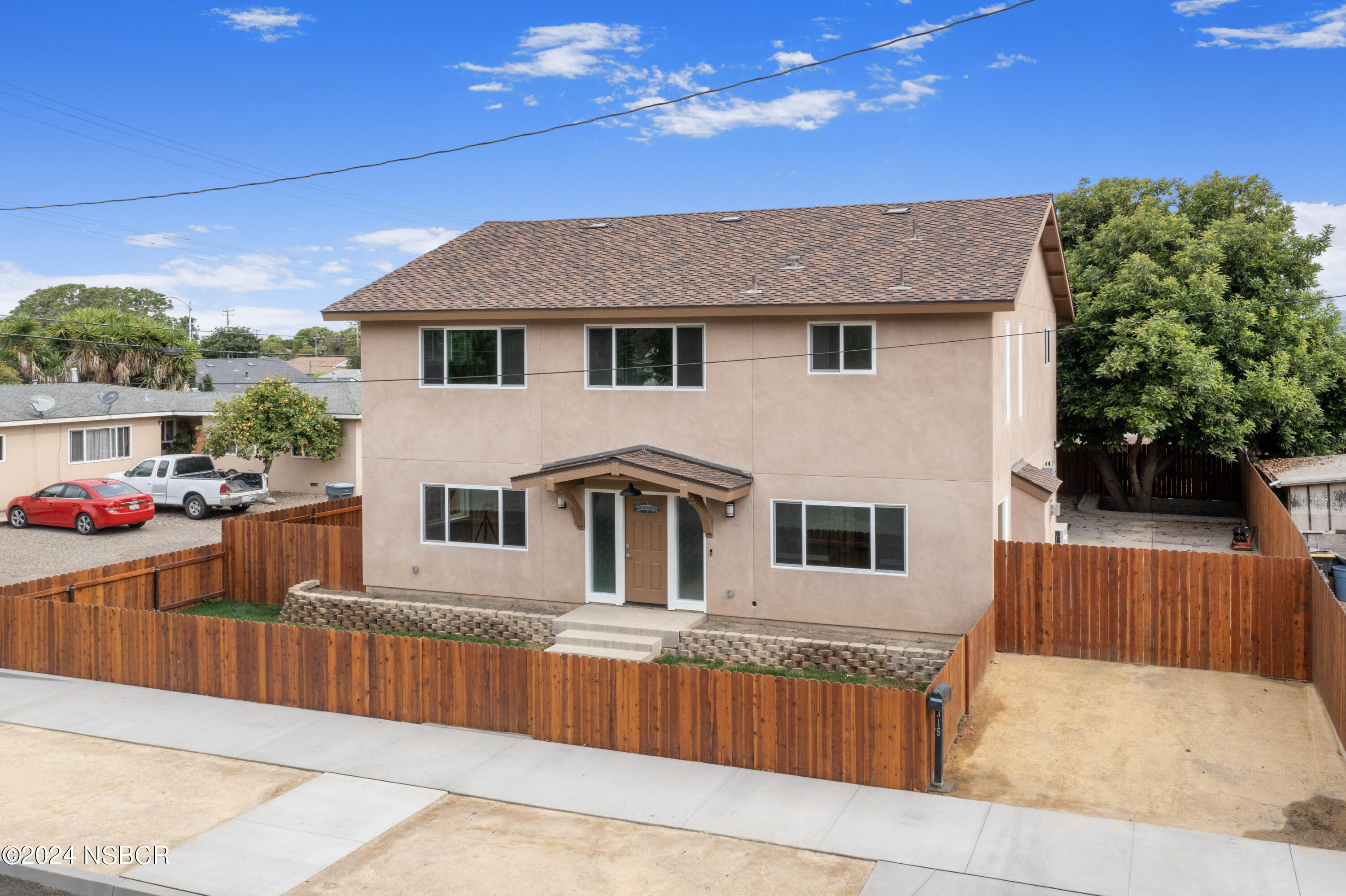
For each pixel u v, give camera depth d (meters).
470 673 14.03
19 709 15.03
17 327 47.50
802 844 10.32
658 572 18.86
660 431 18.45
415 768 12.61
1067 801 11.22
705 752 12.69
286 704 15.13
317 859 10.17
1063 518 28.25
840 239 19.73
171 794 11.90
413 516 20.45
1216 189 31.25
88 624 16.55
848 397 17.12
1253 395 27.09
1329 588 13.59
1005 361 18.08
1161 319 25.86
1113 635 16.14
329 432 34.75
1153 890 9.10
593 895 9.38
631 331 18.56
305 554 21.73
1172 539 24.61
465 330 19.73
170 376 50.41
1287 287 29.70
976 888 9.28
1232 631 15.46
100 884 9.73
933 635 16.89
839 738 11.98
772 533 17.81
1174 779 11.70
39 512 30.42
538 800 11.58
